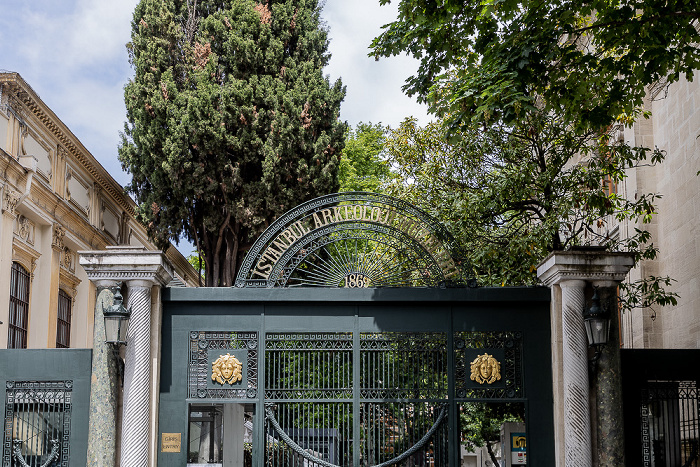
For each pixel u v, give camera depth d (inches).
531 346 467.2
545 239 574.9
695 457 457.7
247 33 944.9
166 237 906.1
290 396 465.7
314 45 984.9
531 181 605.6
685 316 636.7
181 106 908.0
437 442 462.6
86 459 446.9
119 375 444.1
